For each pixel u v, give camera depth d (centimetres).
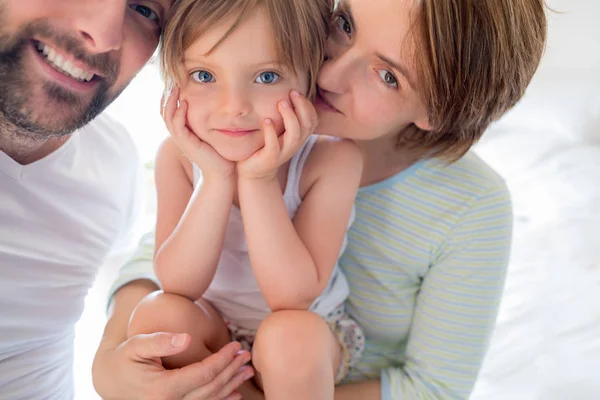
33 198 104
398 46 84
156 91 200
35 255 106
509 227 102
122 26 88
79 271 115
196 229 92
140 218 138
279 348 86
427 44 83
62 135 97
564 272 167
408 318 109
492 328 104
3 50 86
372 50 86
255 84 87
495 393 132
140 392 88
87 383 130
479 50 87
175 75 88
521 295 160
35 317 108
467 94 90
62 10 85
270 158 87
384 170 104
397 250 105
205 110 87
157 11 94
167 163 103
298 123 87
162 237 100
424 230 103
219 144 88
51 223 108
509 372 137
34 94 90
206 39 84
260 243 90
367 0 84
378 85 89
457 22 83
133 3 92
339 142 100
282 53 86
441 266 103
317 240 95
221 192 91
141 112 199
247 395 99
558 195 203
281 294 91
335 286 104
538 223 189
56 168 106
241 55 84
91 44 88
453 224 101
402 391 102
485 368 139
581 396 130
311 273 91
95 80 93
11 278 103
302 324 88
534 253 175
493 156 234
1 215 101
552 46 272
